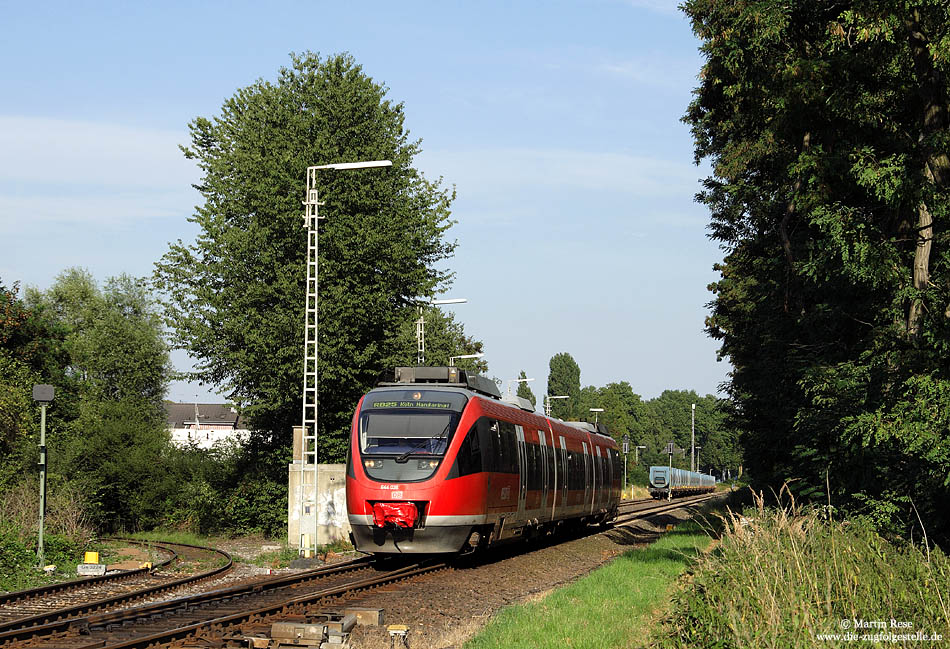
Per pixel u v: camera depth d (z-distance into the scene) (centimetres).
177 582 1877
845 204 2064
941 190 1848
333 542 2872
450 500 2034
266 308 3662
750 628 939
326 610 1396
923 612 1032
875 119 2017
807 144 2134
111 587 1914
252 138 3738
